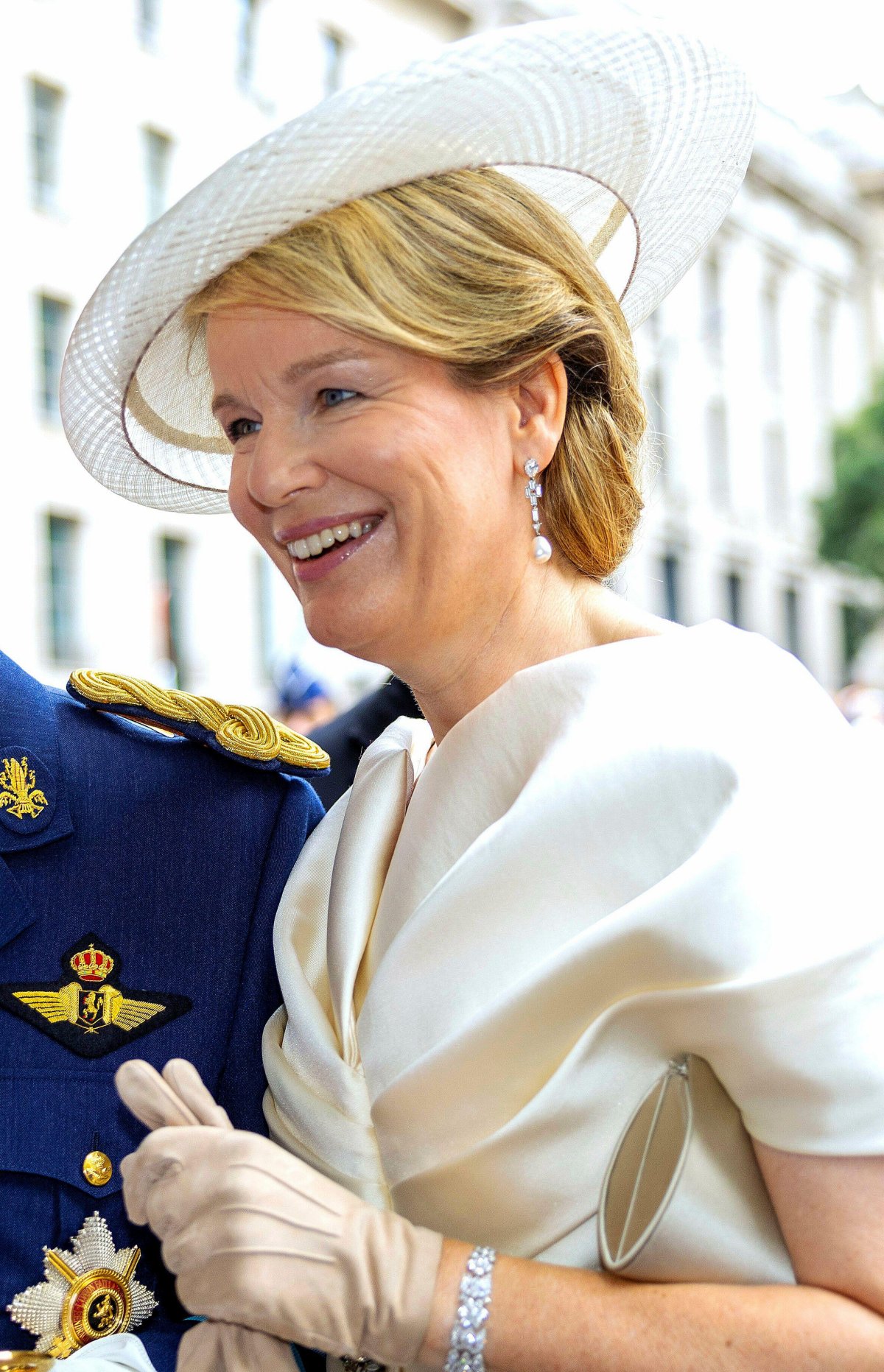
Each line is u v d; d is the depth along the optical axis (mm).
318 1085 1432
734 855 1230
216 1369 1286
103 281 1464
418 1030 1336
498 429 1435
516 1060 1280
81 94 16375
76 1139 1483
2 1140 1461
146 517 17078
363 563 1402
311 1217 1219
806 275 33312
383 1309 1201
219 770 1681
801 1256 1191
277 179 1331
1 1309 1434
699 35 1477
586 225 1629
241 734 1686
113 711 1676
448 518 1390
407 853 1462
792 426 32219
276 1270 1196
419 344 1350
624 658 1389
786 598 31766
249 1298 1191
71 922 1552
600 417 1518
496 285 1391
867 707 12578
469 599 1426
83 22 16328
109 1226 1482
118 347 1558
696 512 28547
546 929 1313
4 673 1656
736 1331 1158
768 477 31656
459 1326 1200
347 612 1410
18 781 1569
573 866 1312
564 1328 1188
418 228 1380
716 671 1365
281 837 1665
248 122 18516
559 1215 1276
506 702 1422
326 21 19953
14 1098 1480
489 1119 1293
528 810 1330
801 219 33062
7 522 15516
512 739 1414
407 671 1486
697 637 1409
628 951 1239
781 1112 1191
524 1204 1275
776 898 1224
